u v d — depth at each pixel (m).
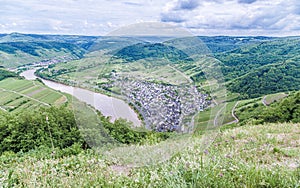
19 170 4.31
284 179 3.21
